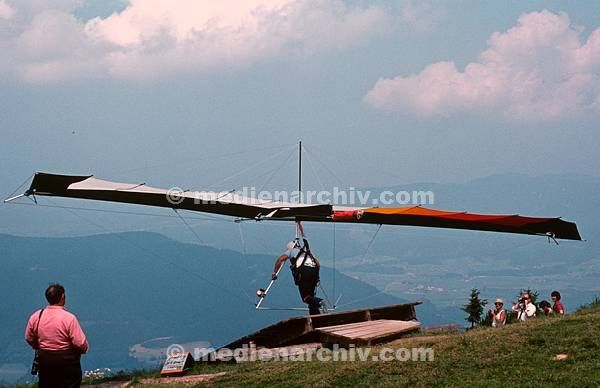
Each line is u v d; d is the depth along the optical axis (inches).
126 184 807.1
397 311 733.9
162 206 823.7
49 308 384.8
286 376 488.7
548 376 411.8
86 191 767.1
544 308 762.2
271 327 618.5
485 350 494.3
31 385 567.2
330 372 481.4
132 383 549.3
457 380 428.5
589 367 420.8
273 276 737.6
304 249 740.0
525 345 496.7
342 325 650.2
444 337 574.6
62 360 379.2
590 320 556.4
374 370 476.1
